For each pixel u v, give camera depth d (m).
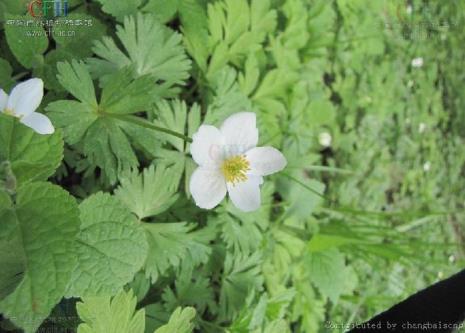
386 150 0.34
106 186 0.16
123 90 0.16
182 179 0.19
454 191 0.40
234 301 0.19
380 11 0.35
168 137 0.18
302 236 0.25
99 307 0.13
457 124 0.41
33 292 0.11
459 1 0.44
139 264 0.14
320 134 0.28
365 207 0.32
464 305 0.21
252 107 0.21
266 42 0.24
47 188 0.12
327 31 0.29
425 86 0.39
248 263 0.20
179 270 0.18
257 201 0.16
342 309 0.27
